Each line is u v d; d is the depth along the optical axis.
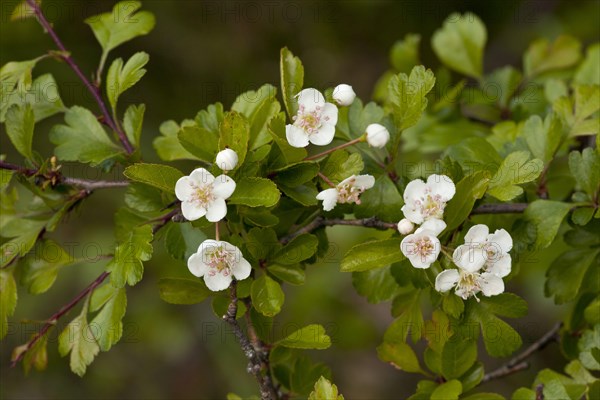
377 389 0.82
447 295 0.43
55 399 0.81
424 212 0.42
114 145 0.46
